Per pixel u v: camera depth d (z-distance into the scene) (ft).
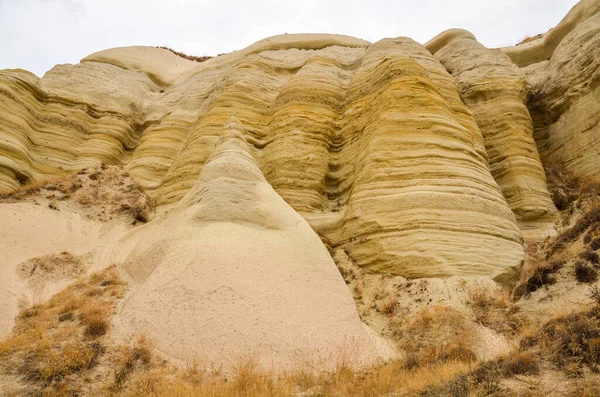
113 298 39.14
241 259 39.09
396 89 57.77
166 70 115.24
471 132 60.75
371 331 38.32
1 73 72.02
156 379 28.25
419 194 46.91
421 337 36.01
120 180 67.05
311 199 56.95
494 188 50.83
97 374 28.53
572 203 56.70
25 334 32.78
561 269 38.40
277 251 41.50
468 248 43.34
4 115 65.46
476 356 31.86
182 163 64.34
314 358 32.42
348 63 87.45
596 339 22.52
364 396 24.80
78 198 60.08
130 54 113.60
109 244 51.88
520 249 46.47
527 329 33.12
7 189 59.52
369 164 51.88
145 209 61.31
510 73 73.26
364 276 45.39
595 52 65.36
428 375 26.20
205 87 89.92
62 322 35.04
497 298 39.32
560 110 70.13
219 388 26.73
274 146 63.46
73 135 74.38
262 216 46.16
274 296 36.55
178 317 33.99
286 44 103.60
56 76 83.87
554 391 19.30
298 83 72.38
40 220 53.01
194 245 40.57
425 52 76.38
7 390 26.18
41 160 68.39
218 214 44.86
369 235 46.85
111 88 87.40
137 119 86.07
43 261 45.14
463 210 46.01
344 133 64.34
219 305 34.71
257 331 33.24
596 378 19.75
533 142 65.00
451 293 39.06
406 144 51.98
